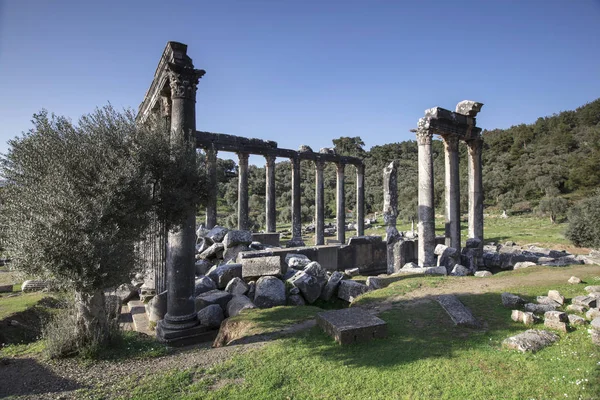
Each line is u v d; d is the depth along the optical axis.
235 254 17.41
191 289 10.94
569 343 7.31
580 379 5.84
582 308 9.30
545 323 8.43
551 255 24.17
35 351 8.63
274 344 8.23
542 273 14.73
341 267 20.92
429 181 20.14
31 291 15.27
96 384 6.70
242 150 28.61
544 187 68.81
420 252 20.09
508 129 111.25
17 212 7.60
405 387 5.98
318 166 33.19
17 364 7.79
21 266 7.43
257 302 12.47
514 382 5.95
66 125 8.68
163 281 13.66
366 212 71.62
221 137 27.67
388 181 24.47
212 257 18.53
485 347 7.41
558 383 5.82
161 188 9.60
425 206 20.09
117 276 7.97
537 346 7.16
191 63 11.36
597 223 26.31
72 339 8.23
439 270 16.02
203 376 6.85
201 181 10.51
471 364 6.66
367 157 108.56
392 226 23.69
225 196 67.12
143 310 14.37
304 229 50.16
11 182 8.13
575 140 89.44
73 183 7.84
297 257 16.70
